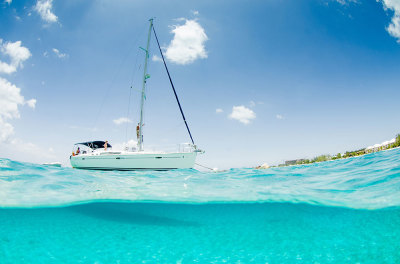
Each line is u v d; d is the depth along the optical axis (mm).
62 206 5410
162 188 6840
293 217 5129
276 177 8367
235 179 8320
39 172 7574
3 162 7719
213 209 5844
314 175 8281
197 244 3859
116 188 6734
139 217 5398
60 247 3500
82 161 13258
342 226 4426
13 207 5012
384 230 4078
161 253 3477
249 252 3525
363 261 3029
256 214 5660
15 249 3293
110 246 3662
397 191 5168
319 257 3236
